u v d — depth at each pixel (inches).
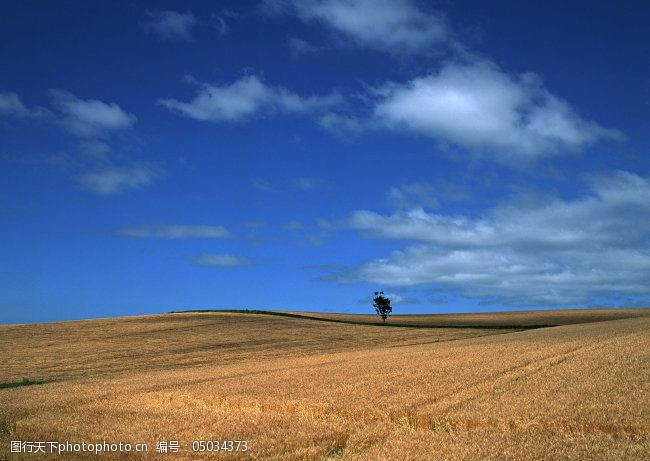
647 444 550.9
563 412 681.0
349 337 2411.4
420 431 665.6
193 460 598.9
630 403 708.0
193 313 3356.3
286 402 852.6
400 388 923.4
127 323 2758.4
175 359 1792.6
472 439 608.7
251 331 2524.6
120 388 1096.8
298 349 2030.0
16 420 835.4
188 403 918.4
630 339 1386.6
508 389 856.3
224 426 730.8
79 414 852.0
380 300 3686.0
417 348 1731.1
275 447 621.3
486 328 2881.4
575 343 1385.3
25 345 2081.7
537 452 545.3
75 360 1779.0
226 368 1444.4
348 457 576.4
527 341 1583.4
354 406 800.9
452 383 935.0
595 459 516.7
